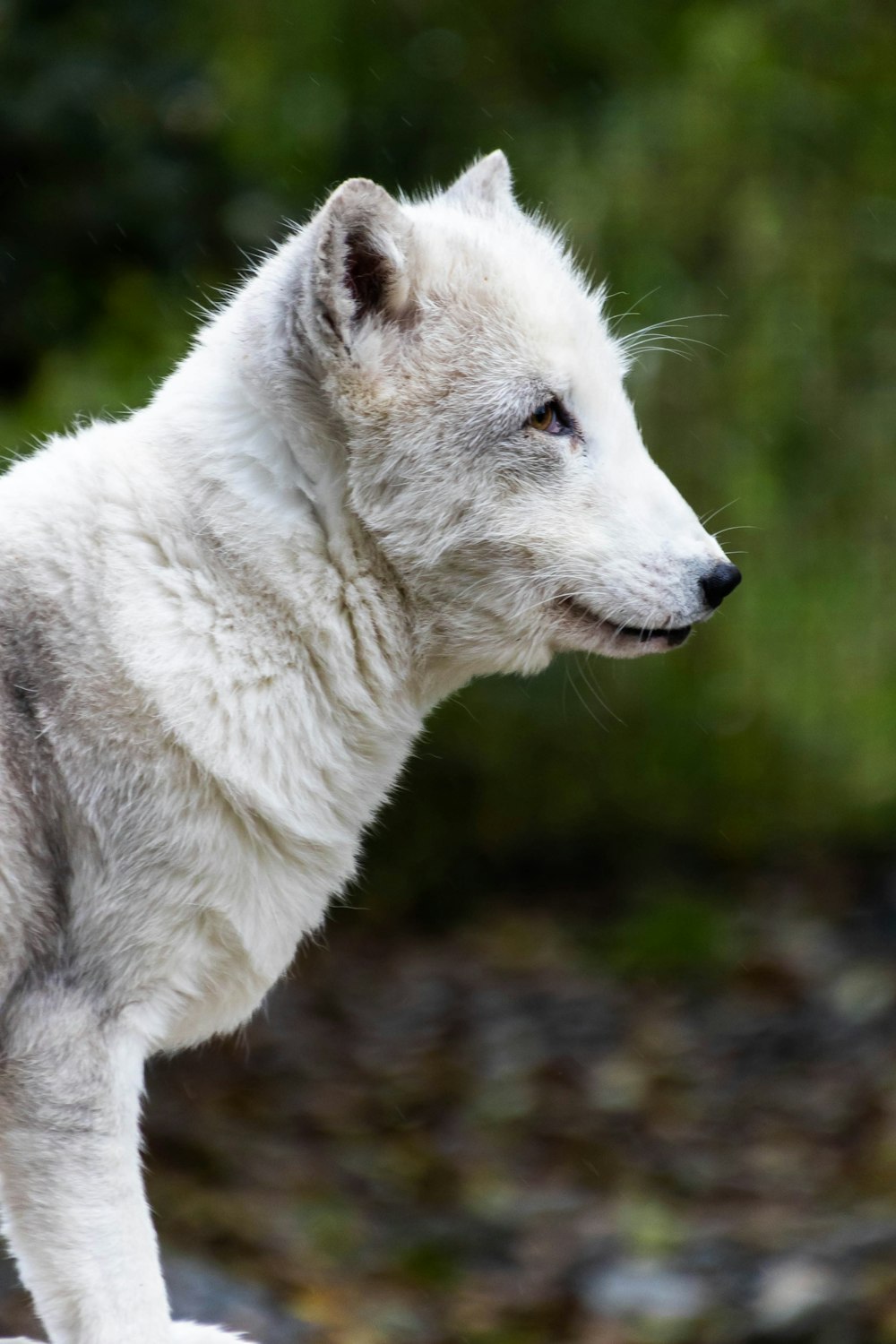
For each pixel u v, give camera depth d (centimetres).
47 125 1786
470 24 2198
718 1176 1394
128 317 1755
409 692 761
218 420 719
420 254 737
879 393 2159
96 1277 659
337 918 2125
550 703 2162
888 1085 1519
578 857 2220
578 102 2216
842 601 2188
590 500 749
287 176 2025
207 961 706
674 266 2067
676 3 2259
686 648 2155
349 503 722
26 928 675
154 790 680
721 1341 1095
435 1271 1227
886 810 2198
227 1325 992
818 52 2159
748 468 2112
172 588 696
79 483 712
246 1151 1435
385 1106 1572
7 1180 671
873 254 2136
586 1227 1306
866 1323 1074
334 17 2108
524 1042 1723
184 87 1856
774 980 1811
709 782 2189
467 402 731
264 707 704
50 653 683
